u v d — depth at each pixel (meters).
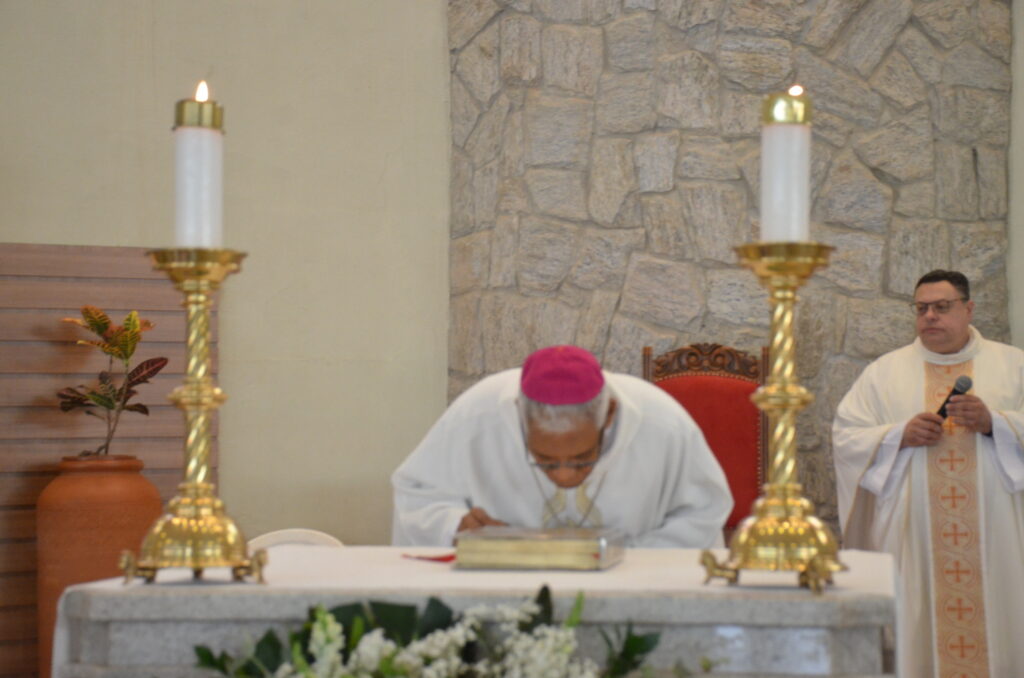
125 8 9.41
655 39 9.40
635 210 9.37
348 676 2.79
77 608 3.18
